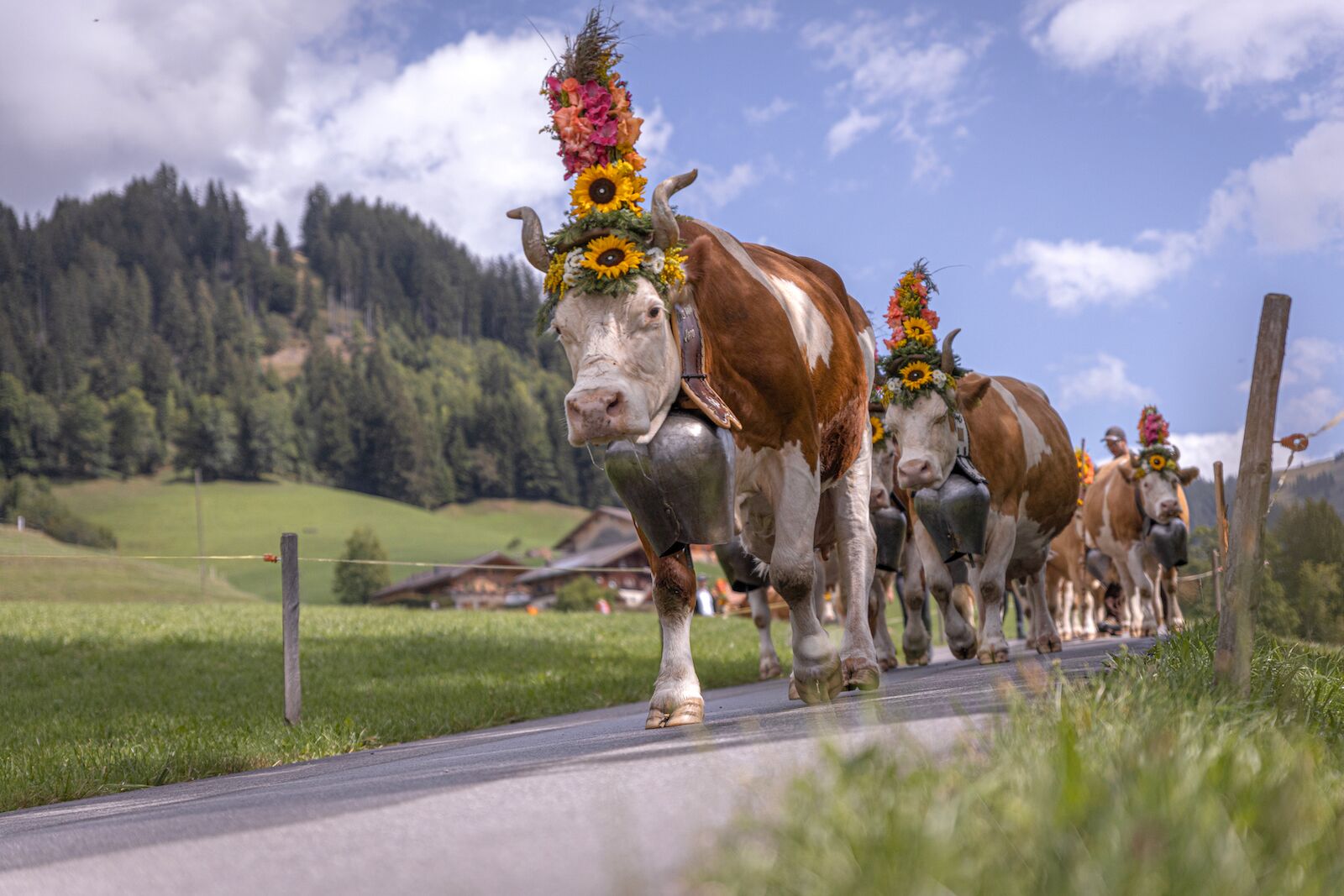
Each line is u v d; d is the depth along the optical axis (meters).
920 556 10.33
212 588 78.44
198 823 3.62
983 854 2.06
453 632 23.81
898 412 9.34
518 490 198.12
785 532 5.83
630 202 5.43
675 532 5.42
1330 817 2.54
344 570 113.50
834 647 6.00
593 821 2.81
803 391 5.84
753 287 5.80
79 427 180.00
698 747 3.98
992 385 10.52
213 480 181.38
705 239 5.59
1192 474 14.90
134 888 2.65
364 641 21.47
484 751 6.02
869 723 3.89
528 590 110.44
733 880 2.06
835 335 6.61
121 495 171.88
